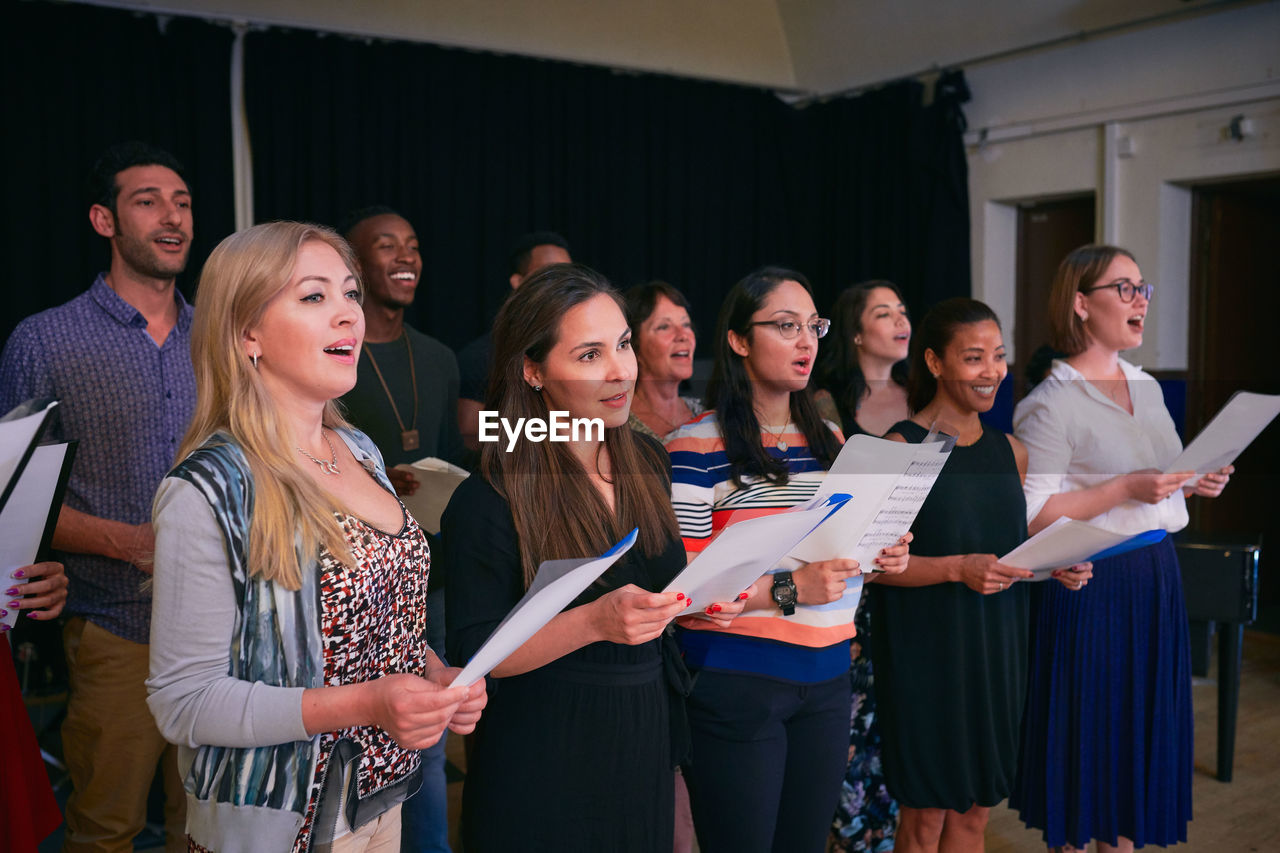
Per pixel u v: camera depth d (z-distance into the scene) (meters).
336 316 1.22
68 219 4.49
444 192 5.45
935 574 1.93
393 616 1.28
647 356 2.45
